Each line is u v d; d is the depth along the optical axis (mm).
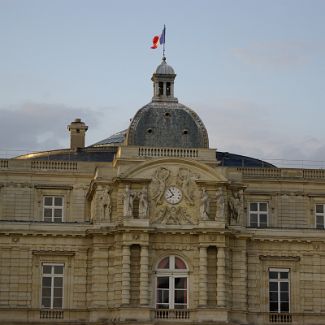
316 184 111312
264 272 100312
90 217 105188
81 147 122438
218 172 98688
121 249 96312
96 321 96312
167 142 103688
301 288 100562
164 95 107000
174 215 98000
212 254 97188
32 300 97688
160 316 95625
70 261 99062
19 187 107375
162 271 97062
